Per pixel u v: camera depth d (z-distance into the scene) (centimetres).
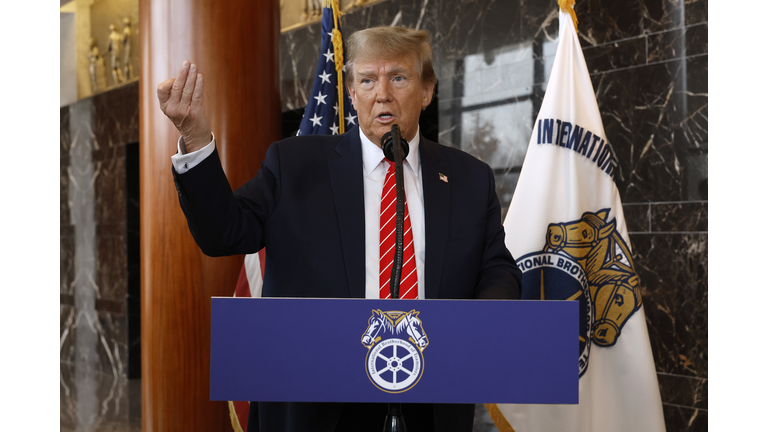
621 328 351
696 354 516
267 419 212
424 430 211
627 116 558
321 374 143
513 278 228
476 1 617
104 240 1045
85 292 1084
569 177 358
